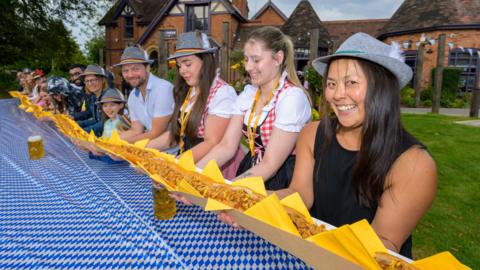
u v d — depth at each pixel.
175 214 1.62
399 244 1.27
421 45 12.34
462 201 3.67
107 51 22.42
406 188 1.24
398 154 1.26
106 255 1.26
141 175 2.29
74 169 2.46
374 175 1.28
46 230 1.47
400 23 16.75
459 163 4.84
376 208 1.40
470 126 7.31
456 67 14.42
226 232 1.44
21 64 22.67
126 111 3.91
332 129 1.52
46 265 1.20
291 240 0.93
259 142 2.09
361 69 1.25
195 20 19.88
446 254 0.75
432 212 3.43
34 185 2.10
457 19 15.00
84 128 4.00
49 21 19.88
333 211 1.52
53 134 3.94
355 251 0.79
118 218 1.59
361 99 1.26
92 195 1.91
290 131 1.91
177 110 2.57
